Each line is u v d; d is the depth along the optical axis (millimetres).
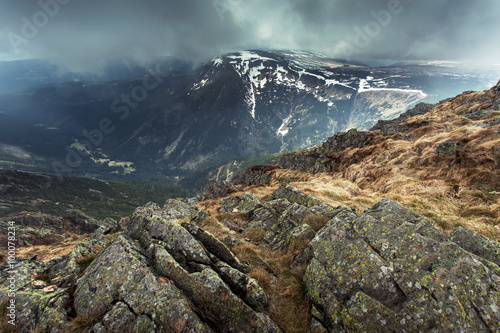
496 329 5188
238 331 6445
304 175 41750
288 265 9742
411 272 6438
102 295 7086
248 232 14047
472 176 16812
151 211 20578
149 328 6160
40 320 6703
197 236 9414
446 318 5551
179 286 7207
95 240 11836
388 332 5836
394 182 22531
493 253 7223
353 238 7934
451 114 34000
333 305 6820
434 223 14016
